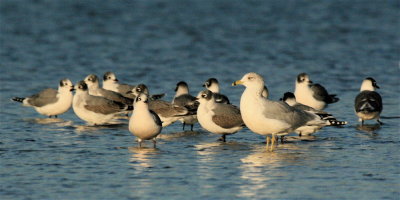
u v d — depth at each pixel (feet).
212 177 46.39
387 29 149.59
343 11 175.01
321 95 77.56
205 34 143.84
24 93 85.97
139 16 166.09
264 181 45.42
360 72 104.63
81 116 68.95
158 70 106.01
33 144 57.16
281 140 59.41
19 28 145.79
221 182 45.19
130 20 160.35
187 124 69.72
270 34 144.46
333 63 112.98
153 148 56.34
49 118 72.23
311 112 58.80
